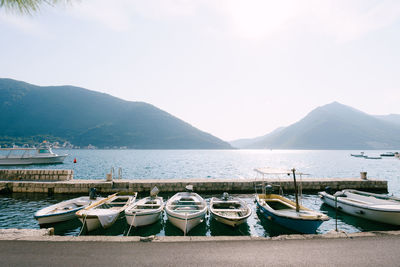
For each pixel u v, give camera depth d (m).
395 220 11.00
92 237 6.51
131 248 5.88
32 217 13.48
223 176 38.06
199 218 10.84
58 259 5.26
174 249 5.84
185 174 40.03
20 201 17.72
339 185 21.86
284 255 5.55
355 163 72.25
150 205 12.35
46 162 54.34
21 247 5.83
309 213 10.79
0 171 22.53
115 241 6.28
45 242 6.15
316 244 6.18
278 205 13.41
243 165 63.44
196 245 6.09
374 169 50.91
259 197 14.62
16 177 22.48
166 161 74.81
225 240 6.45
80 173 38.41
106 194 20.03
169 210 11.05
